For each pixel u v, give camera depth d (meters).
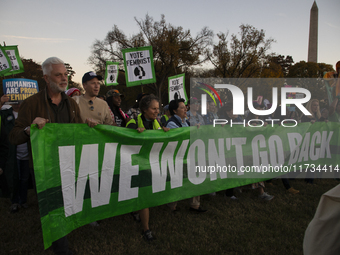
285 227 3.03
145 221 2.86
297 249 2.56
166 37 32.03
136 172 2.85
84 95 3.24
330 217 1.43
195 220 3.30
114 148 2.68
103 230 3.04
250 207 3.70
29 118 2.20
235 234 2.88
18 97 4.93
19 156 3.64
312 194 4.26
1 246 2.67
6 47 6.06
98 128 2.53
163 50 32.09
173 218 3.37
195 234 2.91
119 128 2.69
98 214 2.59
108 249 2.61
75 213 2.41
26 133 2.07
